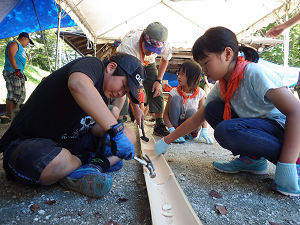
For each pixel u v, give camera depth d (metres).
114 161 1.58
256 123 1.49
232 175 1.71
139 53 2.60
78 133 1.55
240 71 1.50
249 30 5.26
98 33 6.21
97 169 1.38
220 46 1.40
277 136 1.50
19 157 1.20
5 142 1.42
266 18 4.67
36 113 1.34
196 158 2.13
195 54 1.49
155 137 3.14
